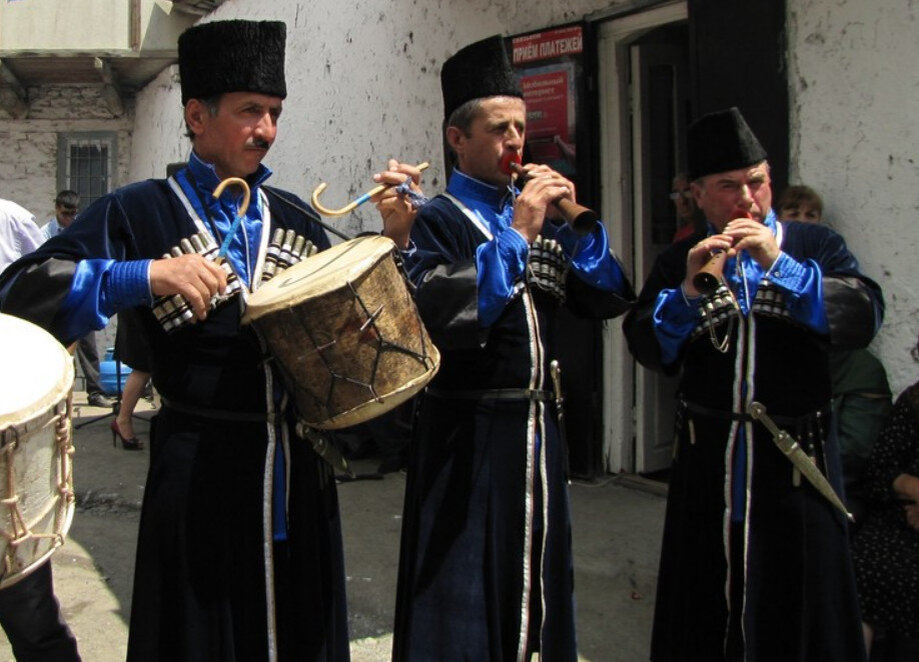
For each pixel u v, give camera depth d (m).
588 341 5.11
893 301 3.65
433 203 2.59
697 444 2.67
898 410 3.09
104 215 2.19
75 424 7.77
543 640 2.45
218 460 2.17
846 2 3.73
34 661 2.73
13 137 12.24
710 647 2.65
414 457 2.57
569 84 5.04
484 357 2.45
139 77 11.49
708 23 4.21
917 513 2.99
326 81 7.38
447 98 2.62
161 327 2.21
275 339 2.06
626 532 4.46
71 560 4.59
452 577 2.41
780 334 2.57
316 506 2.31
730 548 2.58
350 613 3.88
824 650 2.54
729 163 2.56
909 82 3.55
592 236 2.59
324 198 7.51
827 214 3.85
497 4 5.54
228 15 9.37
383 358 2.09
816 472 2.50
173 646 2.15
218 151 2.26
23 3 10.80
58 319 2.06
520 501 2.44
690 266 2.47
